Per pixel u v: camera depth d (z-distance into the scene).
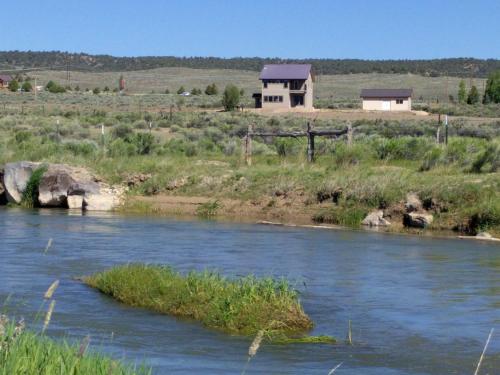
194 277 18.02
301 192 34.44
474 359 13.56
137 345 14.12
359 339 14.77
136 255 23.69
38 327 15.06
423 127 70.19
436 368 13.04
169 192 37.19
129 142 49.12
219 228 30.30
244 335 15.00
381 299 18.03
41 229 29.44
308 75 106.94
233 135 64.44
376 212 31.28
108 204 36.28
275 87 106.94
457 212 29.83
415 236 28.52
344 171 35.56
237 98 103.81
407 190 31.78
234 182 36.72
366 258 23.47
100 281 19.00
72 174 37.56
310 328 15.52
